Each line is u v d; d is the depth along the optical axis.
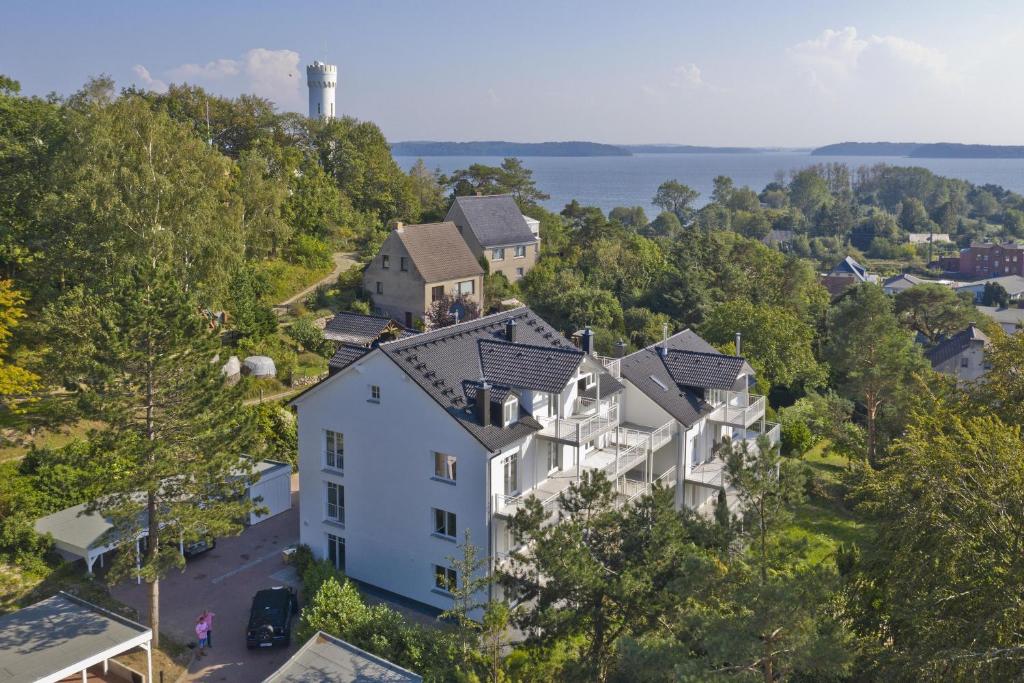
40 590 35.38
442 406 34.00
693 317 84.88
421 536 35.97
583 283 88.25
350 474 37.84
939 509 24.58
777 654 22.23
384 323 61.41
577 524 26.69
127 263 50.25
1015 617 21.19
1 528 35.72
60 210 51.84
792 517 26.72
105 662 30.55
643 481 42.03
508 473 35.56
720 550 26.16
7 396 45.78
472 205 89.12
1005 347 34.16
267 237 79.19
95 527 37.62
